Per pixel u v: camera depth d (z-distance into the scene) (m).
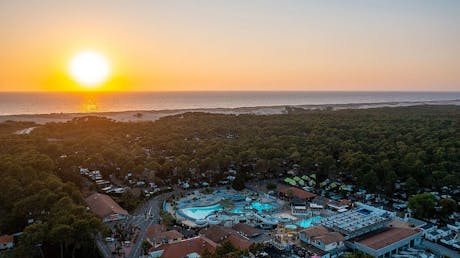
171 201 143.75
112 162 190.25
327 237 99.00
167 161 182.62
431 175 151.25
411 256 96.31
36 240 88.69
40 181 127.56
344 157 175.75
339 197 149.38
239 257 84.69
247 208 136.38
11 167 135.12
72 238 89.38
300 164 178.88
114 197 145.75
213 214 130.25
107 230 101.00
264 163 172.62
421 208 121.50
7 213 115.88
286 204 142.12
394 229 109.69
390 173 148.75
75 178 156.50
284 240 103.62
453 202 122.00
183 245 94.75
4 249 98.00
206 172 178.88
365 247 95.62
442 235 109.44
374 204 141.12
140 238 107.38
